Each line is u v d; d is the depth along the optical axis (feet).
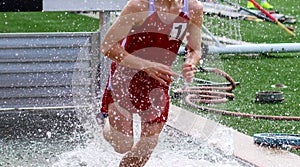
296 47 71.00
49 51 49.03
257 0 110.63
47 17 95.81
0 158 37.99
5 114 48.57
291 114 49.24
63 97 49.78
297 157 37.83
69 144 40.86
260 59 70.49
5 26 88.22
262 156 38.01
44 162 37.32
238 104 51.96
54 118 47.44
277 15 94.84
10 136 42.83
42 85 49.29
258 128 45.03
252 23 92.43
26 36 48.70
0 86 48.73
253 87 58.03
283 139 39.99
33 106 49.34
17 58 48.70
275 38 82.79
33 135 43.09
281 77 62.08
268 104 52.19
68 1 44.11
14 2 43.73
